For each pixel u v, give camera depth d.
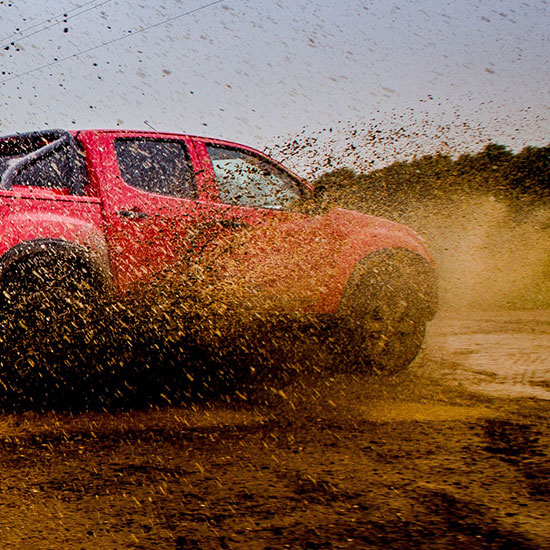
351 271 4.95
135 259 4.37
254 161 5.18
